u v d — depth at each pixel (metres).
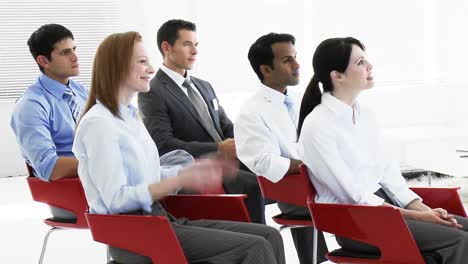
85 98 4.97
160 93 5.16
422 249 3.50
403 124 10.23
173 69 5.34
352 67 3.73
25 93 4.68
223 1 9.83
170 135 5.08
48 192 4.39
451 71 10.40
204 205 3.76
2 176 9.44
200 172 3.44
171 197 3.79
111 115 3.48
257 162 4.49
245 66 9.91
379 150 3.90
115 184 3.37
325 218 3.53
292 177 4.34
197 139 5.20
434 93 10.29
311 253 4.71
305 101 3.88
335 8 10.09
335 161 3.67
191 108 5.21
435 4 10.34
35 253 5.92
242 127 4.65
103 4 9.67
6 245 6.20
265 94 4.76
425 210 3.80
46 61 4.75
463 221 3.72
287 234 6.23
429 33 10.38
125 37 3.52
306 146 3.71
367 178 3.82
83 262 5.60
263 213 4.78
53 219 4.44
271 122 4.68
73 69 4.79
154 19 9.76
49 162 4.36
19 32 9.50
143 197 3.38
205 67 9.85
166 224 3.17
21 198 8.09
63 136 4.73
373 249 3.54
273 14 9.94
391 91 10.16
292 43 4.79
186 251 3.43
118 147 3.41
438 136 8.80
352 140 3.77
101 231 3.36
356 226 3.44
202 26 9.80
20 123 4.55
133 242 3.27
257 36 9.92
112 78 3.48
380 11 10.24
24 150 4.52
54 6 9.55
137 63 3.52
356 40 3.79
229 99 9.90
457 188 3.85
